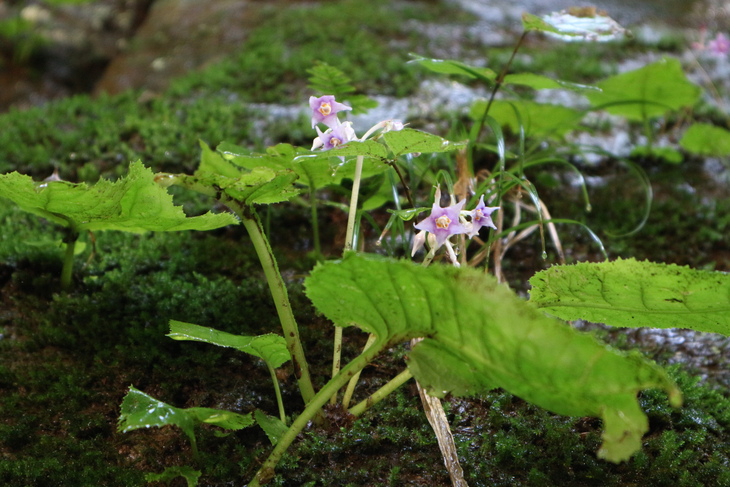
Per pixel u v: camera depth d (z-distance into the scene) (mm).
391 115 871
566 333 513
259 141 835
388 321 543
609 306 576
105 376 630
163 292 686
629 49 1124
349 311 549
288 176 580
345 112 848
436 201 574
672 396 505
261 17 1189
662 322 579
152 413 534
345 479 572
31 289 701
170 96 958
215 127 848
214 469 575
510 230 659
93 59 1419
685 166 872
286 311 578
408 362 543
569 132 882
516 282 732
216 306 676
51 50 1396
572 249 765
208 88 970
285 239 769
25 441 593
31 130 865
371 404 592
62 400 617
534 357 521
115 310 676
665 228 786
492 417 604
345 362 644
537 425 600
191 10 1273
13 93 1334
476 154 819
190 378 626
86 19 1475
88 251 733
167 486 570
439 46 1081
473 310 521
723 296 548
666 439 587
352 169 653
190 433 537
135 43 1238
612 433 517
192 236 757
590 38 660
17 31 1402
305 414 553
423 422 603
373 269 524
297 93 937
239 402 615
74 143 836
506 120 803
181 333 563
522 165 691
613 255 760
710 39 1183
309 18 1159
